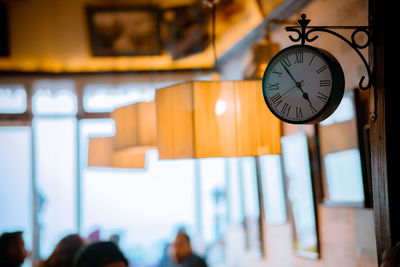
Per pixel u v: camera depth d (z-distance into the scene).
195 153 3.29
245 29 6.21
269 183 5.95
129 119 4.13
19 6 5.89
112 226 8.41
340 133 4.21
